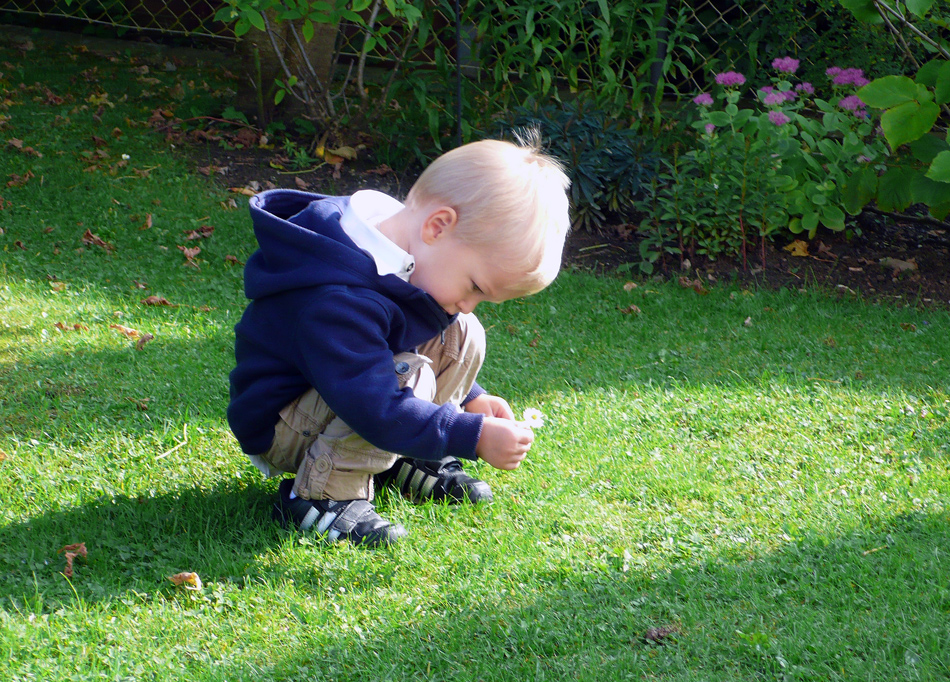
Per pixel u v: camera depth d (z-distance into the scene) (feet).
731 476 8.69
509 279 6.68
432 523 7.78
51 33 24.12
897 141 13.76
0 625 6.04
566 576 6.92
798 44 20.26
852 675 5.63
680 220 15.57
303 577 6.91
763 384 11.04
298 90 18.72
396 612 6.43
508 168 6.61
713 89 19.54
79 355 10.85
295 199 7.56
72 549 7.00
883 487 8.51
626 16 17.95
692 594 6.64
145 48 23.82
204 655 5.98
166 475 8.41
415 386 7.25
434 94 18.51
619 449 9.23
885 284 15.25
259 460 7.86
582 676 5.65
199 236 14.83
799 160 15.72
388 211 7.48
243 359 7.36
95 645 5.97
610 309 13.78
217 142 18.44
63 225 14.65
